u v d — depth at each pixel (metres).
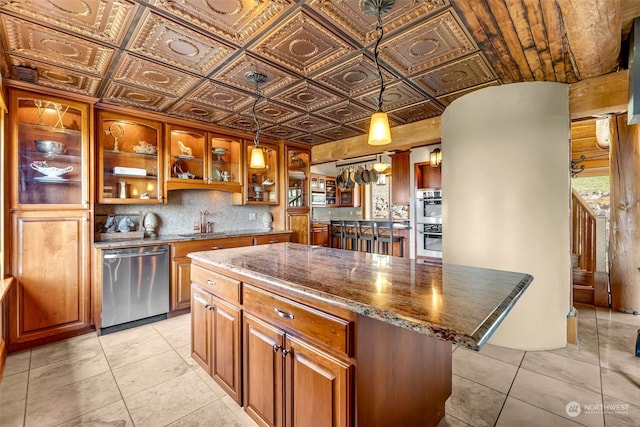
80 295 2.84
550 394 1.92
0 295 1.97
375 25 1.85
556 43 2.01
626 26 2.02
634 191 3.35
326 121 3.78
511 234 2.52
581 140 4.96
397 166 6.30
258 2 1.65
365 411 1.17
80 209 2.84
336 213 9.15
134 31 1.89
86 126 2.88
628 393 1.92
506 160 2.54
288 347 1.42
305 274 1.58
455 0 1.63
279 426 1.49
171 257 3.33
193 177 3.84
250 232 4.33
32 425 1.67
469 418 1.71
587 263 3.87
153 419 1.72
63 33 1.90
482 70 2.41
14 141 2.52
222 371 1.91
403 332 1.38
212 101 3.08
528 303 2.50
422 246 5.83
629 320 3.17
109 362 2.36
